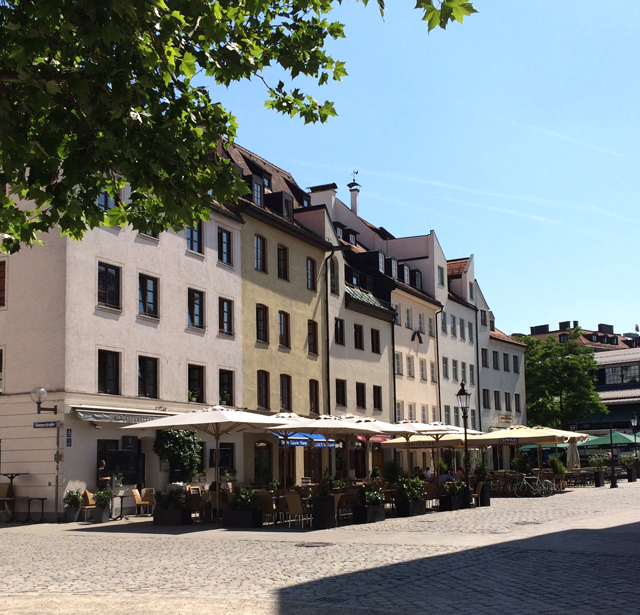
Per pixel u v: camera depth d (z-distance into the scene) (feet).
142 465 98.84
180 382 104.47
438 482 101.60
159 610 31.76
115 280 95.76
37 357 88.22
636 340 409.49
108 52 27.78
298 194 158.92
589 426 291.58
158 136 28.76
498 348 230.68
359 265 172.14
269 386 124.47
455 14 22.65
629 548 51.29
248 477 116.37
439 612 31.12
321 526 70.54
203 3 28.22
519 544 54.24
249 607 32.27
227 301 116.67
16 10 25.96
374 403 159.63
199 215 33.76
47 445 86.07
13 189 32.63
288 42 33.27
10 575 43.32
